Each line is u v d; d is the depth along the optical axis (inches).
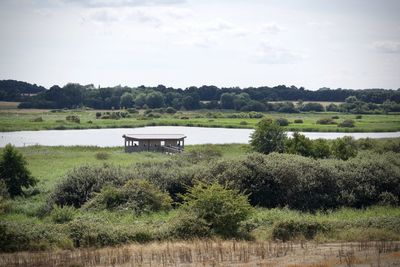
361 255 1434.5
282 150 3880.4
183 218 1795.0
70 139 7106.3
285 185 2509.8
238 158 2699.3
